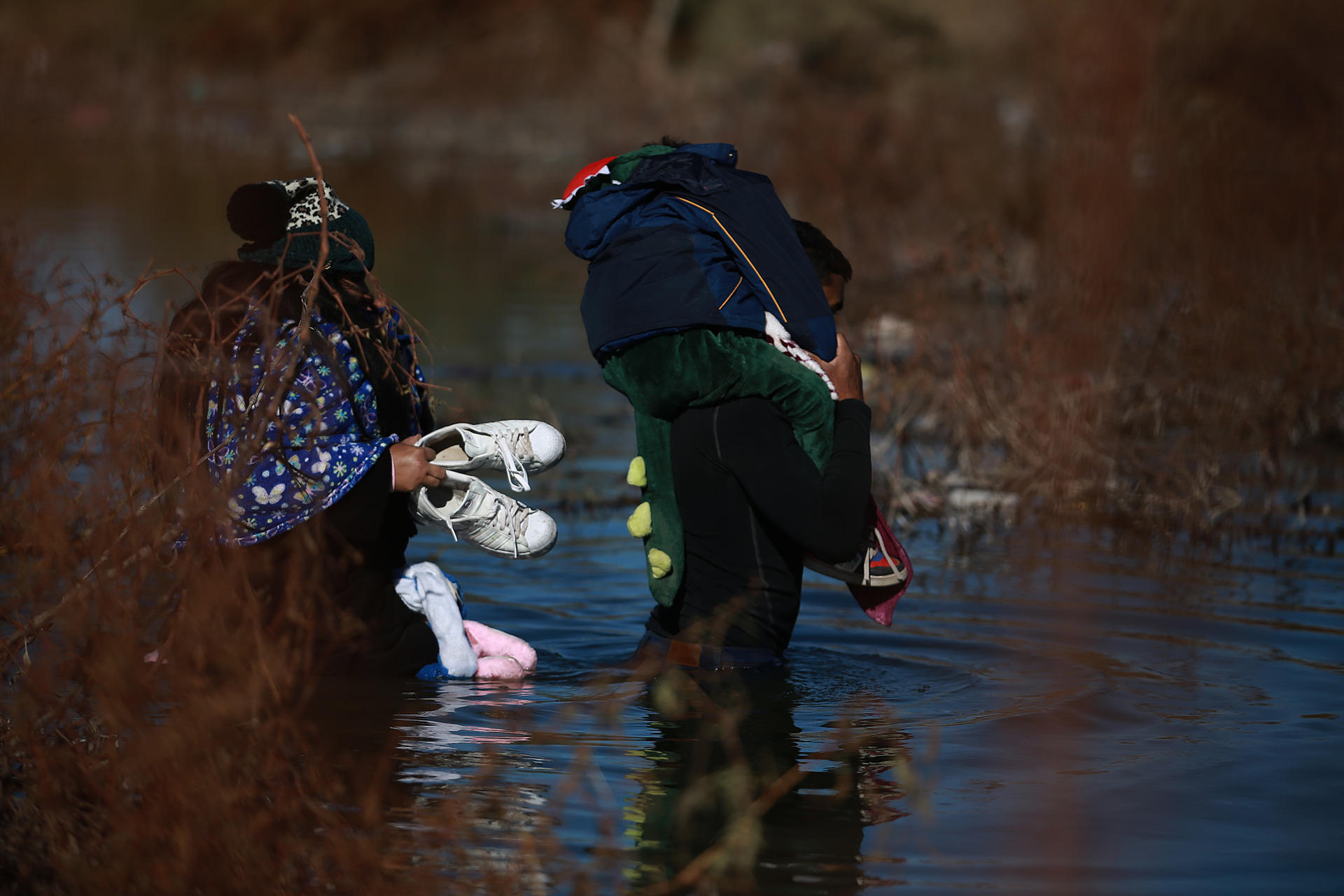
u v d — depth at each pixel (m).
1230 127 35.25
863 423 13.61
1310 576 18.39
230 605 10.98
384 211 70.94
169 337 11.96
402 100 120.75
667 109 99.06
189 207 62.38
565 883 9.16
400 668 13.41
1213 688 13.70
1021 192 46.12
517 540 13.80
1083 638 15.45
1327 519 21.58
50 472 10.87
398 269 52.53
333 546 13.02
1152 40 38.53
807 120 60.91
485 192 79.69
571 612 16.34
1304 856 9.84
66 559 10.48
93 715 10.30
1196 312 26.69
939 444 26.75
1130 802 10.77
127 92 105.88
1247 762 11.66
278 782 10.02
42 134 75.00
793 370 13.31
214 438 12.48
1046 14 45.84
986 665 14.45
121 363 11.48
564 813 10.26
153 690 10.22
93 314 11.49
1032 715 12.80
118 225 53.62
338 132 107.00
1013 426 23.94
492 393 30.89
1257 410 25.92
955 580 18.06
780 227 13.61
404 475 13.13
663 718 12.48
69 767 9.70
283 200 13.47
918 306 32.09
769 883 9.26
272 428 12.19
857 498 13.14
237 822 9.01
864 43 101.25
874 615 14.38
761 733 12.16
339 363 13.13
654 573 13.84
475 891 8.92
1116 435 24.05
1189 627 15.90
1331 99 41.19
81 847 9.09
